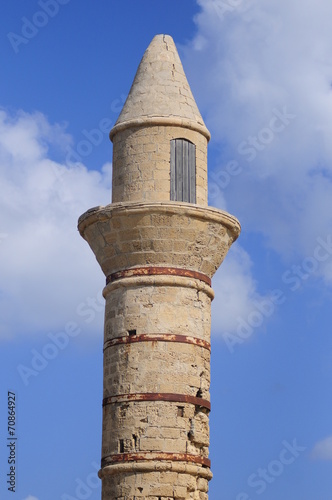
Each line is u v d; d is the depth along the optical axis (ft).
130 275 132.67
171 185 135.13
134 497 124.26
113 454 126.93
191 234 132.46
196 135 138.51
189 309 131.85
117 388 129.18
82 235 139.74
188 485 125.90
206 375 131.85
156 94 139.44
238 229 137.80
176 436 126.52
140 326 130.11
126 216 131.85
